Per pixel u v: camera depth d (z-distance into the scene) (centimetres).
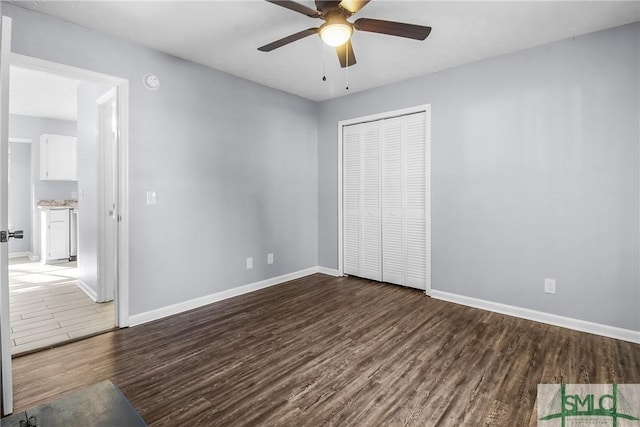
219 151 333
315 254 453
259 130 372
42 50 225
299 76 349
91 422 95
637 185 239
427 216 347
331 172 438
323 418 162
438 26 244
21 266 501
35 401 175
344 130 424
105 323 279
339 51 234
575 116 262
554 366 208
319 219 453
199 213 318
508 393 181
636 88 238
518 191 290
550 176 274
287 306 320
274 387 188
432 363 213
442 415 163
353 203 421
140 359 219
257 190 372
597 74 252
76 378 197
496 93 299
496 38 263
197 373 202
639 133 238
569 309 268
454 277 331
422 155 356
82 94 369
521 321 282
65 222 541
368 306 320
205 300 324
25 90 404
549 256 276
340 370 205
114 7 219
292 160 414
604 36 249
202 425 157
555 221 273
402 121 370
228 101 340
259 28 248
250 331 263
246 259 363
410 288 375
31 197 586
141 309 279
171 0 212
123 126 266
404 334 257
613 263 249
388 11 224
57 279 423
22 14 218
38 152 554
